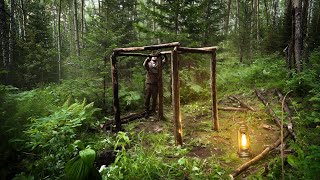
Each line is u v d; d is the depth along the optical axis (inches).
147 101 293.9
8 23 603.2
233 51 639.1
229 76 438.6
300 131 183.6
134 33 607.8
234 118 265.6
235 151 179.9
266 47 613.6
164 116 298.2
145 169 141.4
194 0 404.5
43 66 585.9
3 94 214.2
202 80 425.7
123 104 349.4
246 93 353.7
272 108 263.6
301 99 264.5
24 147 165.5
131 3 793.6
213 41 484.7
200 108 321.4
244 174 143.3
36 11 678.5
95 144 194.1
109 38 337.4
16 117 188.1
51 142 170.4
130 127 252.2
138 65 420.2
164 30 402.9
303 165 118.8
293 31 323.0
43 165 150.8
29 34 606.9
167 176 139.8
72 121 193.2
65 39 1156.5
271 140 193.8
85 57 358.3
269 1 1240.2
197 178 137.6
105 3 560.7
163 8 379.9
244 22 597.0
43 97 268.4
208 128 235.9
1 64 500.1
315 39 555.2
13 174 151.8
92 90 323.9
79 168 117.6
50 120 184.4
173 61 190.5
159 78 284.0
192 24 387.5
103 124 251.8
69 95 298.8
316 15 658.2
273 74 382.3
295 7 308.8
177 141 194.9
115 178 134.6
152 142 205.8
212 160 162.7
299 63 309.4
